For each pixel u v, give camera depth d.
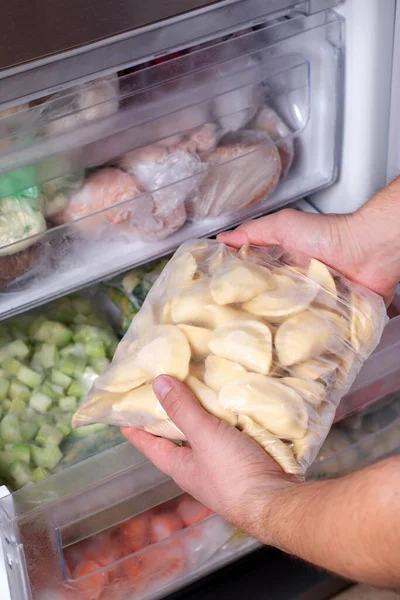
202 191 1.37
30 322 1.45
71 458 1.35
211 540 1.28
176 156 1.32
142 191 1.32
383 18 1.30
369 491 0.93
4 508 1.14
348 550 0.94
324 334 1.14
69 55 1.15
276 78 1.34
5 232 1.24
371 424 1.34
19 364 1.41
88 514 1.18
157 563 1.26
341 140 1.41
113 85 1.22
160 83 1.24
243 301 1.16
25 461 1.34
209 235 1.40
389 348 1.28
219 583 1.33
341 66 1.35
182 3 1.20
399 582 0.94
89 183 1.29
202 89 1.28
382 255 1.24
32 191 1.24
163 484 1.21
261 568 1.35
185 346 1.12
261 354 1.10
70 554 1.21
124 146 1.27
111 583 1.24
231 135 1.36
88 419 1.18
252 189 1.39
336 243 1.24
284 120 1.39
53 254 1.32
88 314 1.48
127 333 1.21
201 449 1.07
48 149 1.21
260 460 1.06
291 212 1.27
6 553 1.18
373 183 1.44
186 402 1.08
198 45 1.29
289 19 1.29
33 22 1.18
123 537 1.24
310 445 1.10
